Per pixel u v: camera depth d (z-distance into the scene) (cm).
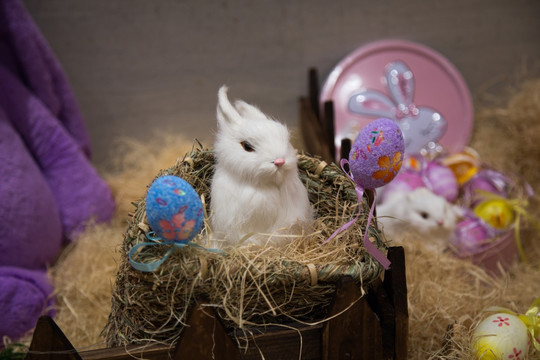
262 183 66
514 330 66
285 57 110
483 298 79
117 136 112
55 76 96
